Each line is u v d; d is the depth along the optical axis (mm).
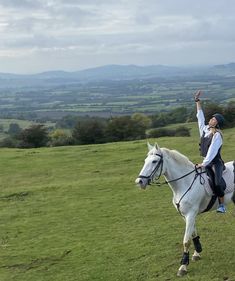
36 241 15125
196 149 32281
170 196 19859
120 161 30062
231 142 34219
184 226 15219
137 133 55312
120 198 20172
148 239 14125
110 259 12781
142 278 11188
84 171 27906
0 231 16531
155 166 10727
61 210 18984
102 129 53750
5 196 22125
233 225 14516
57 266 12750
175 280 10742
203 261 11672
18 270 12711
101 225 16375
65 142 53438
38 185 24703
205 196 11195
